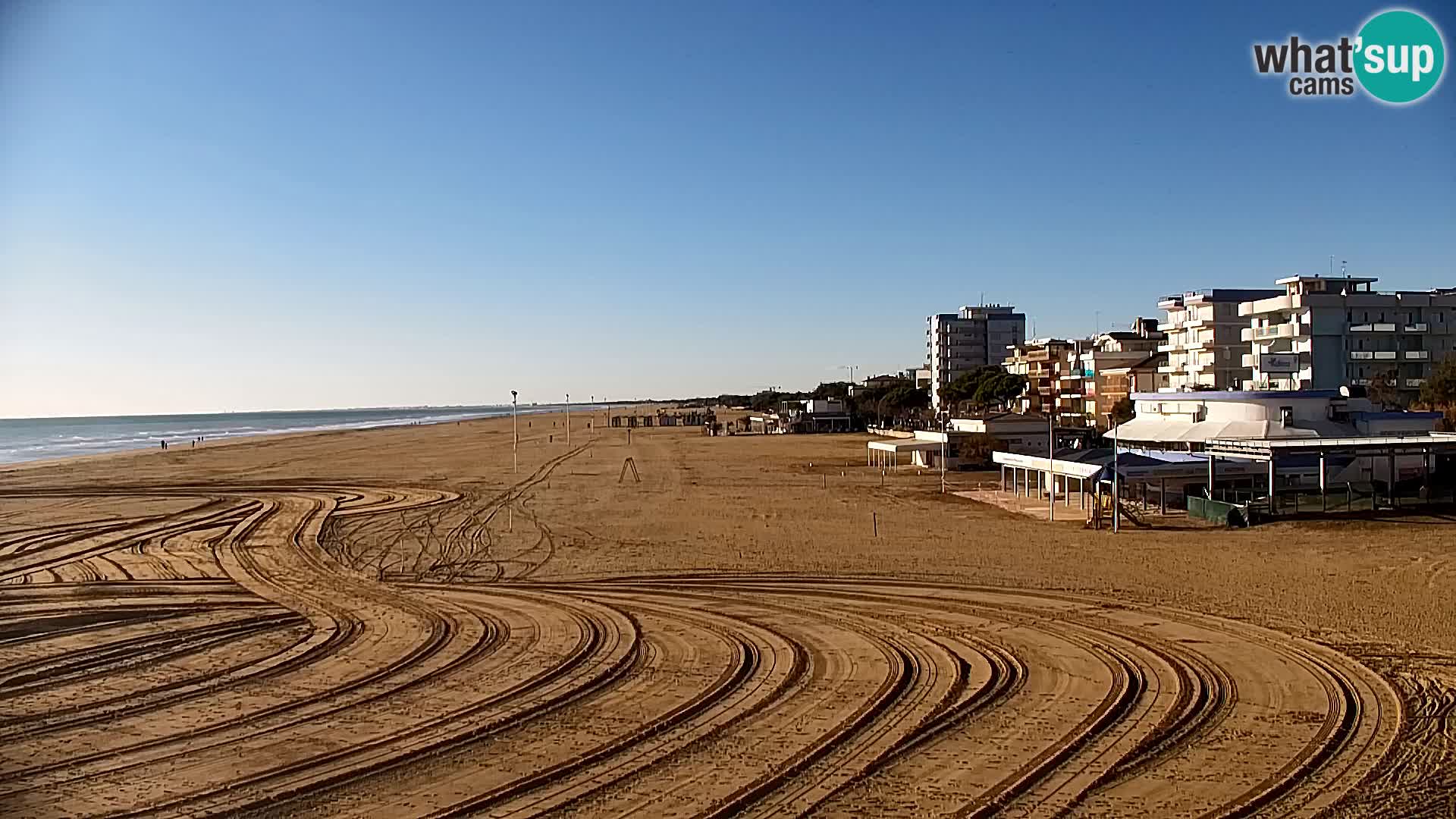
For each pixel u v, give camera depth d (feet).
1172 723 54.13
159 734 54.39
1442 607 79.87
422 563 112.98
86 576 105.40
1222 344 309.83
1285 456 142.92
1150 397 191.52
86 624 81.71
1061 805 44.01
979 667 65.77
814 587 95.35
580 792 46.19
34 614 85.76
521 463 278.05
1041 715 55.88
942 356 600.80
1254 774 47.19
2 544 130.52
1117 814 42.98
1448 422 206.80
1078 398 407.64
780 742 52.31
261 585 99.86
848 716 56.24
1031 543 118.93
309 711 58.39
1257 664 65.26
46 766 49.67
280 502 180.14
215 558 116.98
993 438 233.55
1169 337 342.03
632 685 63.10
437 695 61.26
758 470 238.27
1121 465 143.84
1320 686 60.18
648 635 76.54
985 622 79.15
